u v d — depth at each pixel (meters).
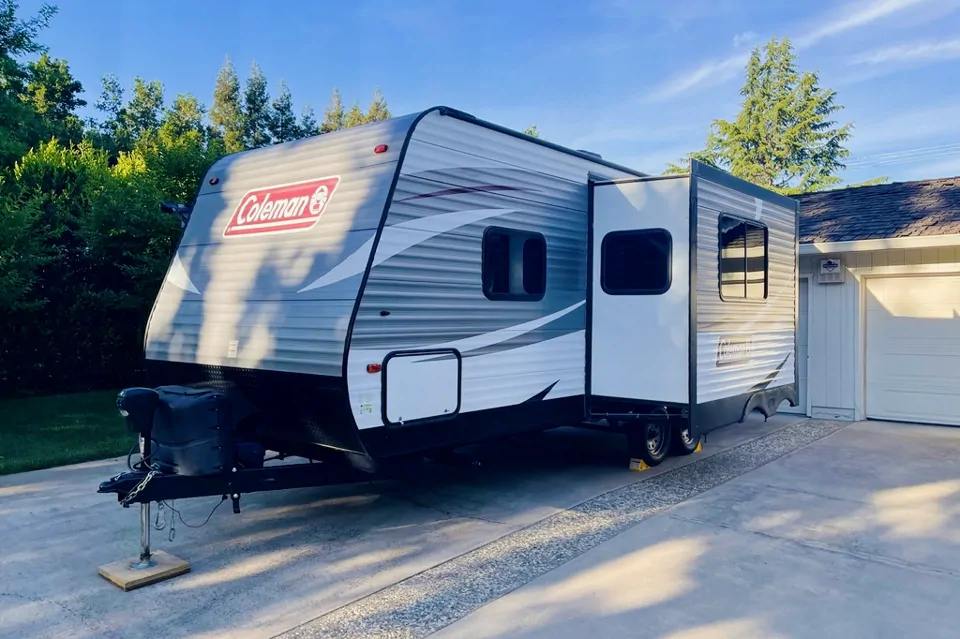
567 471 7.15
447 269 5.23
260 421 5.28
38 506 5.89
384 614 3.87
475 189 5.48
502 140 5.74
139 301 11.13
